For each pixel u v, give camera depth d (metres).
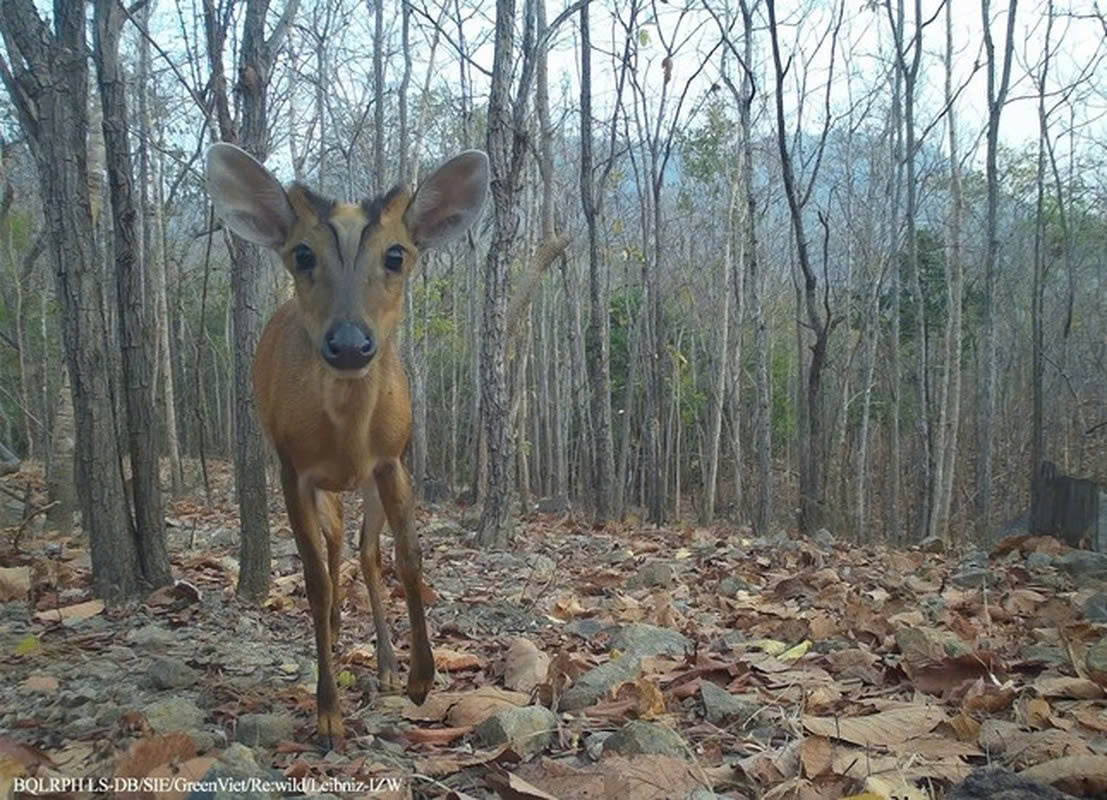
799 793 0.60
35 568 1.25
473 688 0.88
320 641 0.74
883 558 1.70
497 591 1.34
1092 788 0.58
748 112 2.52
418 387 3.41
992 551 1.69
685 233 5.09
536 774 0.62
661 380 3.00
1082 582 1.38
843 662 0.91
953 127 2.88
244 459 1.21
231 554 1.58
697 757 0.68
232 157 0.82
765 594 1.29
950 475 3.03
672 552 1.75
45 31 1.08
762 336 2.58
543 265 1.95
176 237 4.24
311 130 3.52
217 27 1.22
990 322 2.45
